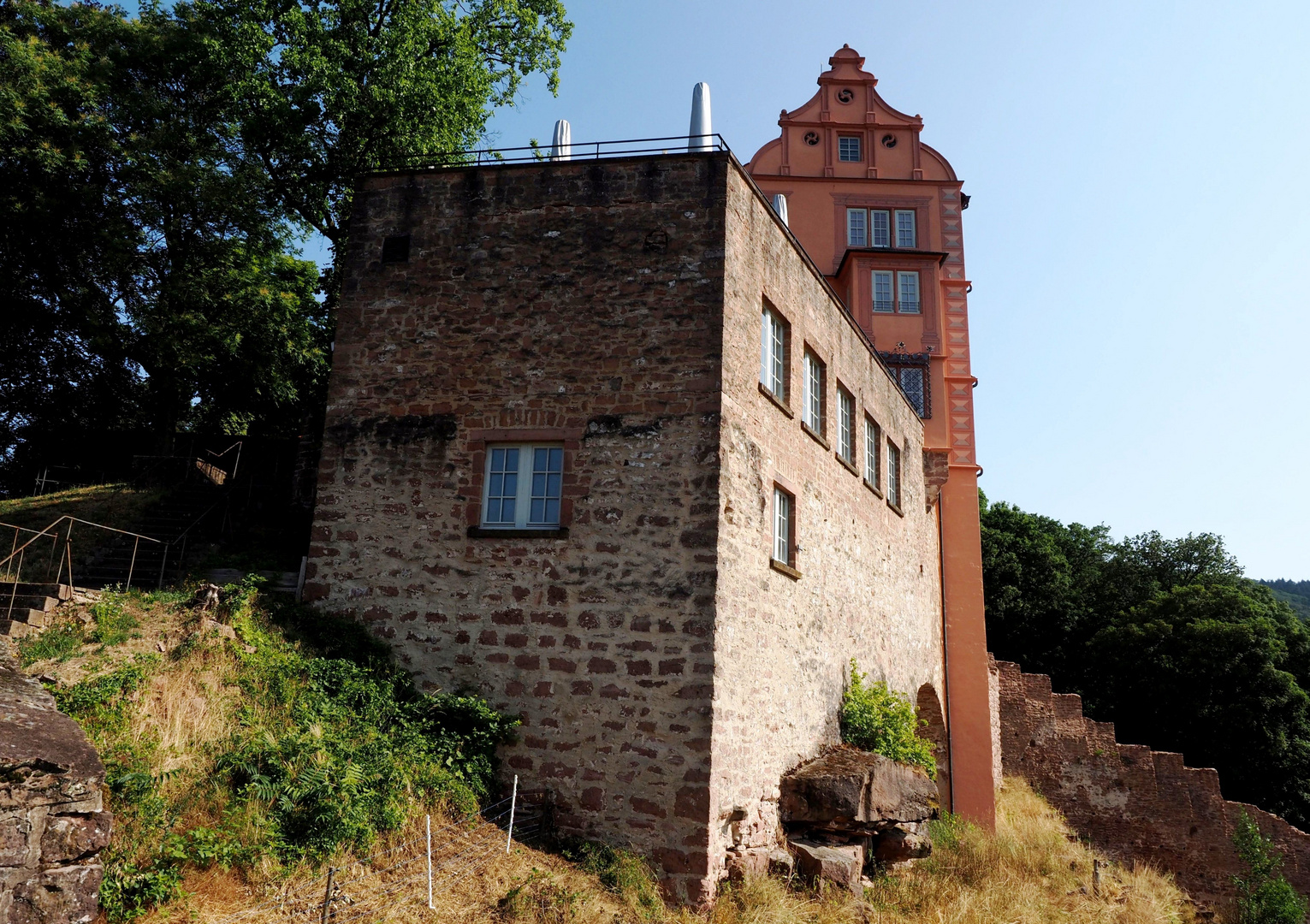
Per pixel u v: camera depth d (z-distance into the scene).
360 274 12.60
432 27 18.66
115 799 7.11
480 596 11.16
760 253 12.73
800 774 12.31
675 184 11.89
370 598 11.48
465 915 7.82
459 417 11.80
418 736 9.96
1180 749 32.06
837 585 15.30
